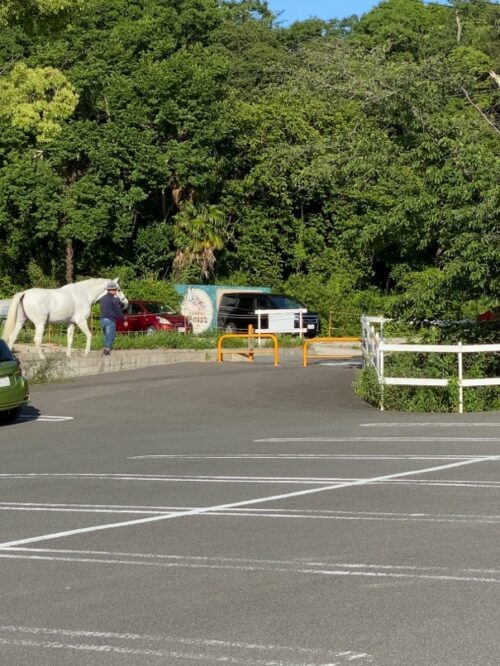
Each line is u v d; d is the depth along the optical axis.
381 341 23.61
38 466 15.53
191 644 6.73
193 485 13.14
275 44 75.44
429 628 6.93
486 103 54.75
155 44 57.09
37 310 30.16
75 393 26.11
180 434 19.20
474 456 14.87
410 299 27.17
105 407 23.70
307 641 6.73
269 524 10.51
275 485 12.91
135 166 54.44
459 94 37.66
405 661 6.30
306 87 60.97
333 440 17.42
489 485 12.38
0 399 21.06
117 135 54.03
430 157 27.95
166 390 26.14
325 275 60.66
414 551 9.13
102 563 9.07
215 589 8.08
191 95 55.78
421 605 7.47
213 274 60.03
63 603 7.82
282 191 59.22
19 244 55.28
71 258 55.38
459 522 10.30
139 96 55.59
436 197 26.84
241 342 44.22
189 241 57.50
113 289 32.06
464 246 26.05
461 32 72.88
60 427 20.83
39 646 6.79
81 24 54.53
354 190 56.41
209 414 22.45
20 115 33.31
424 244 28.05
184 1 65.75
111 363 31.86
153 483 13.44
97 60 53.94
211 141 56.41
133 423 21.23
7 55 52.56
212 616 7.34
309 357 39.75
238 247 60.66
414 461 14.56
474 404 22.70
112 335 32.19
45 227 52.75
